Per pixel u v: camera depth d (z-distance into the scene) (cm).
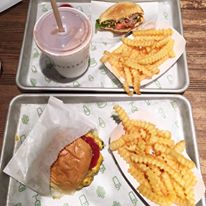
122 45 43
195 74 43
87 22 38
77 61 39
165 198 33
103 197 36
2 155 37
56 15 35
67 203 36
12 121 40
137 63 41
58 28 36
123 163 36
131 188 36
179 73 43
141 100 41
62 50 36
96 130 39
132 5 46
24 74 43
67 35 37
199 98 41
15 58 45
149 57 40
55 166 35
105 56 42
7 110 41
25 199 36
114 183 37
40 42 37
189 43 45
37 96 41
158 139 35
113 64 42
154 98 41
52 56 37
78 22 38
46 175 35
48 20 38
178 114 41
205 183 36
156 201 33
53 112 39
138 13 46
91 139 37
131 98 41
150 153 35
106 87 42
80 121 38
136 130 37
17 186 37
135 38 43
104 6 49
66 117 38
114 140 37
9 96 42
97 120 41
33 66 45
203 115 40
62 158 34
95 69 44
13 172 37
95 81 43
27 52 45
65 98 41
